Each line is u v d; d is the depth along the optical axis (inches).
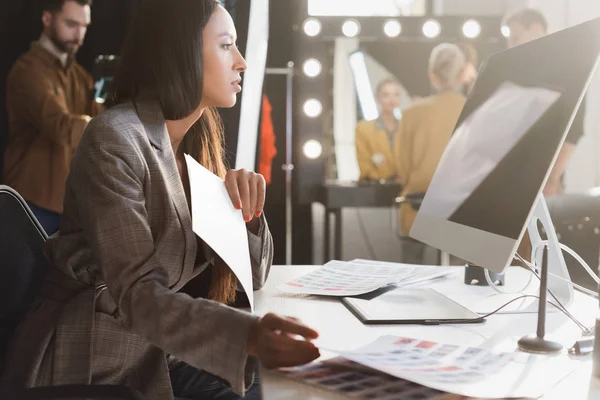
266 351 27.0
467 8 140.0
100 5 148.1
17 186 120.7
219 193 41.4
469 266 48.1
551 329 35.0
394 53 136.7
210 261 42.9
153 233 38.6
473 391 24.0
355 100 137.0
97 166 35.1
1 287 36.2
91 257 38.7
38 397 29.1
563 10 142.9
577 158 134.3
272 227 136.1
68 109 124.0
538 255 42.2
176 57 41.3
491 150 40.6
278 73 135.6
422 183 135.0
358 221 136.2
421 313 37.3
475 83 48.0
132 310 31.2
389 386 25.4
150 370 39.9
